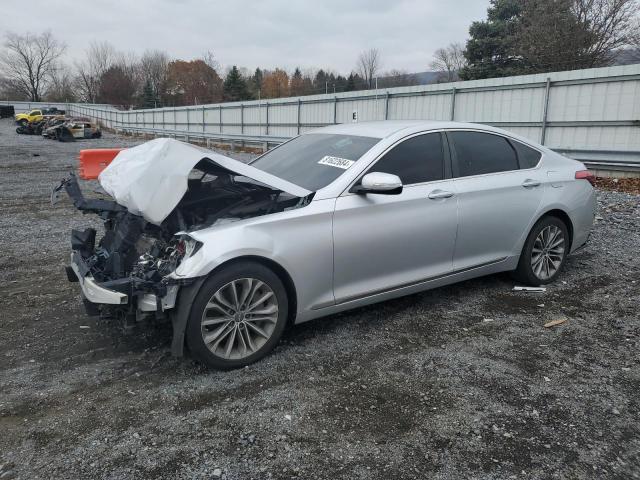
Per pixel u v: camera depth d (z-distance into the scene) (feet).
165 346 12.82
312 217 12.19
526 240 16.48
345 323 14.20
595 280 17.61
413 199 13.71
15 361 12.12
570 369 11.69
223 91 246.68
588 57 102.01
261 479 8.23
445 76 206.18
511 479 8.25
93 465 8.54
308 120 78.89
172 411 10.09
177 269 10.95
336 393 10.71
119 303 10.80
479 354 12.42
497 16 130.82
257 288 11.65
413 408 10.18
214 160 12.00
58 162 66.59
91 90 334.85
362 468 8.50
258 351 11.91
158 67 324.39
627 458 8.75
